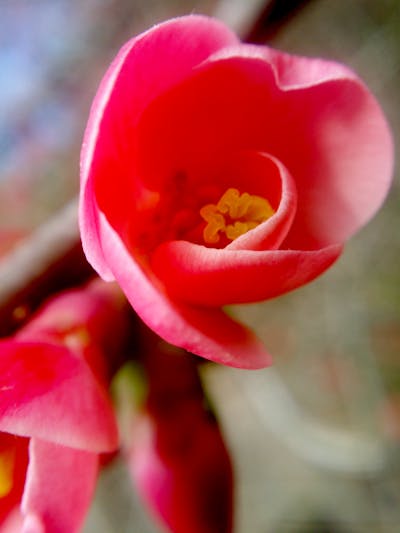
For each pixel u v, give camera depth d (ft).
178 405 0.36
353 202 0.31
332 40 1.09
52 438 0.27
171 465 0.36
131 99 0.28
